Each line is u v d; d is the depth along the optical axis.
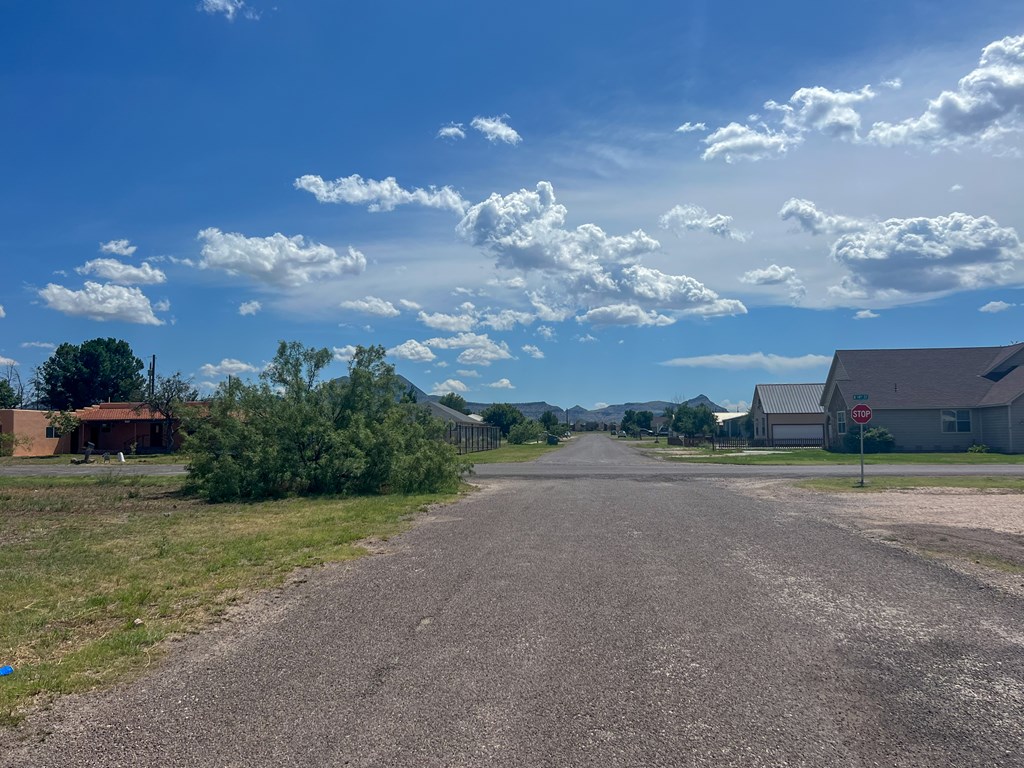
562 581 9.69
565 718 5.29
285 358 24.00
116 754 4.87
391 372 25.11
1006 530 13.88
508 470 34.09
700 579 9.70
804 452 51.28
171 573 10.74
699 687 5.87
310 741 4.99
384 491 23.14
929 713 5.36
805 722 5.20
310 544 12.95
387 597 9.02
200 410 23.88
